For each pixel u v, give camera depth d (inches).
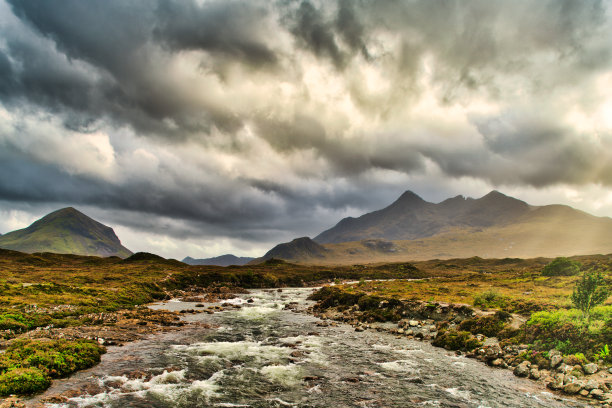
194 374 1096.8
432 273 7288.4
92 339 1408.7
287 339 1652.3
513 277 3838.6
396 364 1237.1
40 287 2468.0
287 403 884.6
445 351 1432.1
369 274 7293.3
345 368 1187.9
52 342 1175.6
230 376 1090.1
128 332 1649.9
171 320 2063.2
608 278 2026.3
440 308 1963.6
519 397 909.8
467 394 940.6
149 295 3299.7
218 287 4665.4
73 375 1028.5
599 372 970.7
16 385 858.8
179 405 852.0
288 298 3801.7
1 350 1123.3
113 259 7347.4
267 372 1136.2
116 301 2603.3
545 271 3408.0
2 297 1995.6
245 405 868.0
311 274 7111.2
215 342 1553.9
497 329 1499.8
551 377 1027.3
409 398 917.8
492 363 1225.4
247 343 1551.4
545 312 1433.3
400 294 2593.5
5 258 5620.1
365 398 920.3
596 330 1133.7
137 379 1024.9
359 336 1731.1
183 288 4301.2
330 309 2689.5
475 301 2020.2
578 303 1246.9
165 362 1214.3
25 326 1486.2
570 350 1113.4
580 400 868.0
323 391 970.7
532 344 1259.2
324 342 1589.6
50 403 818.8
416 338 1675.7
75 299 2268.7
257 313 2568.9
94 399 863.1
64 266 5556.1
